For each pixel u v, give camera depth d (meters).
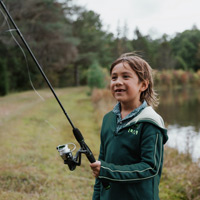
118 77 1.25
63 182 3.09
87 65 30.28
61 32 19.91
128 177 1.09
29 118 7.58
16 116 7.86
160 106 13.64
